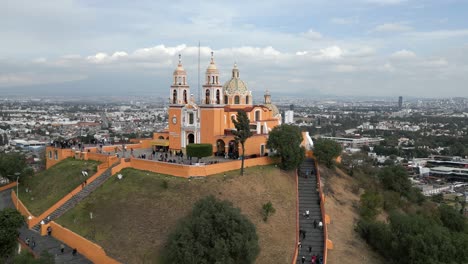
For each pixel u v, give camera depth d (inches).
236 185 3703.3
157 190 3627.0
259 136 4766.2
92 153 4734.3
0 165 4820.4
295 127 4389.8
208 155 4372.5
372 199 3988.7
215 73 4726.9
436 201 7303.2
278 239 3201.3
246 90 5265.8
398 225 3299.7
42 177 4771.2
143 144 5585.6
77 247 3280.0
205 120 4734.3
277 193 3814.0
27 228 3735.2
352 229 3641.7
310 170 4483.3
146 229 3228.3
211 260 2652.6
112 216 3454.7
